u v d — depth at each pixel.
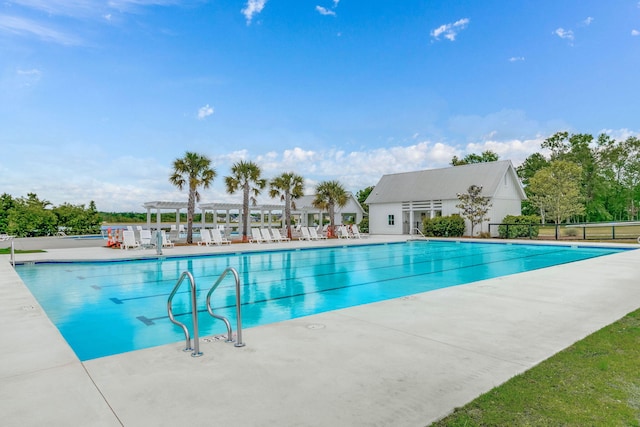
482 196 26.73
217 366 3.49
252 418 2.53
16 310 5.96
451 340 4.21
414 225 32.34
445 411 2.61
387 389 2.97
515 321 5.00
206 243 20.45
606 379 3.11
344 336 4.38
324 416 2.55
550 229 34.72
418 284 10.20
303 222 40.53
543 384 3.02
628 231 28.89
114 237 20.39
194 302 3.85
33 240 26.25
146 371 3.38
